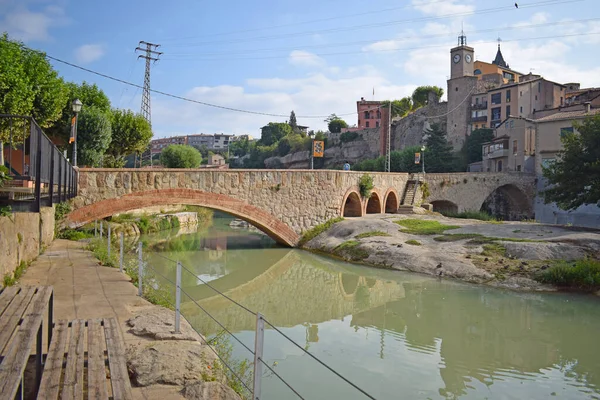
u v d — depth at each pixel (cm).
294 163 10650
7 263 1222
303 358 1220
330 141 10600
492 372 1165
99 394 486
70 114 3338
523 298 1877
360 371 1145
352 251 2784
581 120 4925
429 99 9069
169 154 6669
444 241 2739
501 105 7275
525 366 1211
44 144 1005
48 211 2148
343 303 1852
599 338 1430
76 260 1747
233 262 2741
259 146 12544
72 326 723
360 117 11188
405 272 2388
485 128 7169
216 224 5284
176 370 682
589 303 1809
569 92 7456
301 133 12269
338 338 1408
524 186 5356
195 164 6731
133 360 709
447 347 1340
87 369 564
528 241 2520
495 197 5981
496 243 2541
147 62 5281
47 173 1084
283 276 2386
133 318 953
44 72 2652
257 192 3075
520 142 5844
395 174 4759
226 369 779
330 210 3488
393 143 9781
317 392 1005
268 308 1773
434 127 7394
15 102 2228
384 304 1817
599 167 2823
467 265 2281
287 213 3228
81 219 2486
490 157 6419
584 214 4588
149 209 4394
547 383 1109
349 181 3722
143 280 1400
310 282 2248
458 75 8250
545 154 5278
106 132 3497
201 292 2009
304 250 3148
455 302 1833
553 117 5275
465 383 1091
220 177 2903
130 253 2303
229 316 1622
